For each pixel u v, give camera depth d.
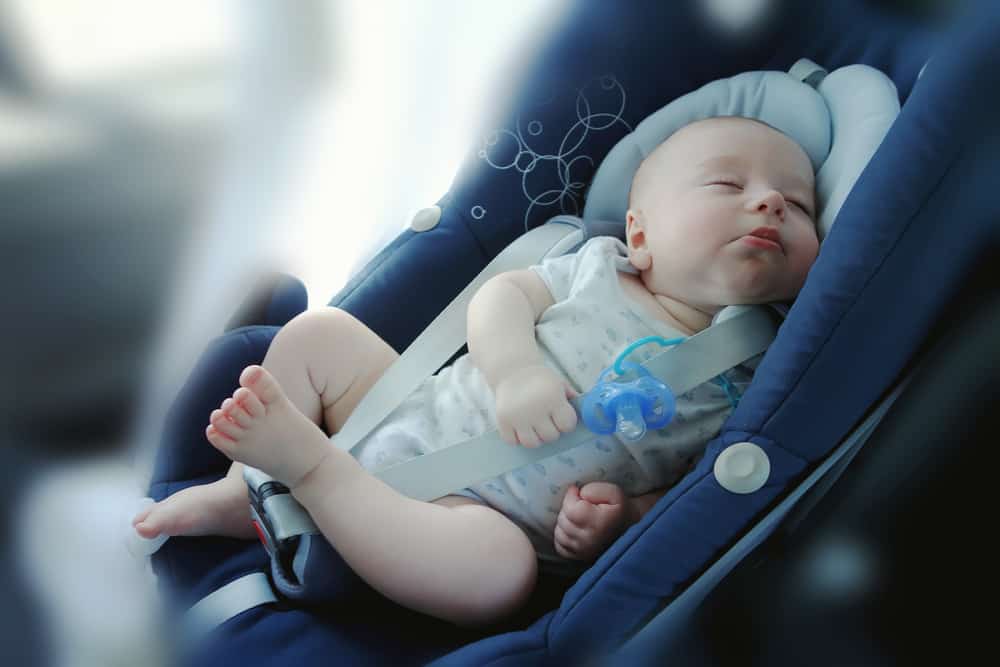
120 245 1.45
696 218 1.04
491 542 0.88
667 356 0.97
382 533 0.84
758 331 0.99
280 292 1.15
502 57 1.29
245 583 0.91
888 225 0.76
